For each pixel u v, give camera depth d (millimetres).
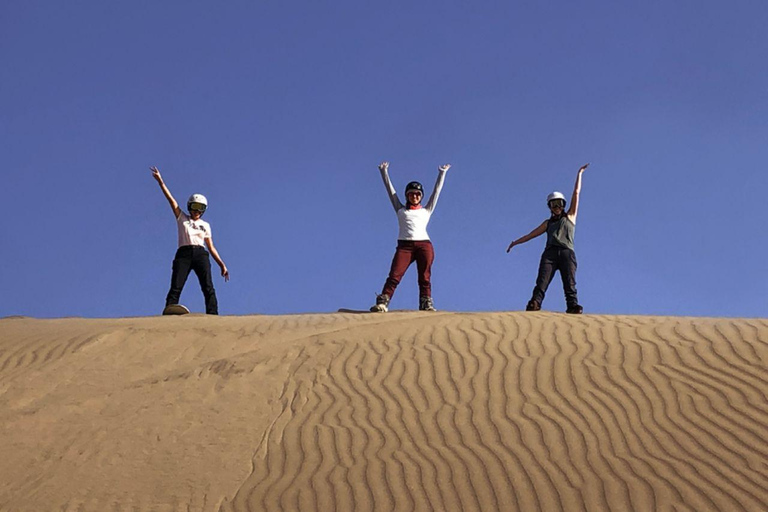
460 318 14867
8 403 12266
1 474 10367
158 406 11875
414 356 13023
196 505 9539
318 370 12734
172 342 14328
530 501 9258
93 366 13453
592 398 11375
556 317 14875
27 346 14234
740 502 8984
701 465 9695
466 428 10859
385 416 11297
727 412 10766
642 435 10414
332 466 10164
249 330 14883
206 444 10820
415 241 17172
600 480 9547
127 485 9977
